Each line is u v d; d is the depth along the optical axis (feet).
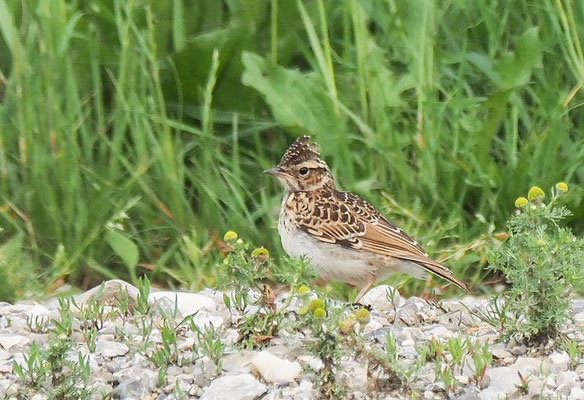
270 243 42.68
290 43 46.39
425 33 45.50
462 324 35.60
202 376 31.32
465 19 47.91
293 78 43.86
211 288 40.06
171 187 42.47
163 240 42.47
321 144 43.50
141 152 42.96
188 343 33.30
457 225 42.91
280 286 40.93
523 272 32.07
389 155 43.50
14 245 40.11
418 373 31.19
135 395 30.66
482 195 43.27
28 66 43.32
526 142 44.93
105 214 41.96
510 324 32.91
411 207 43.19
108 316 35.63
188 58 44.86
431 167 43.42
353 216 39.01
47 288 40.22
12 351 33.47
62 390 29.58
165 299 36.14
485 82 47.21
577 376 31.37
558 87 46.52
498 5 48.42
